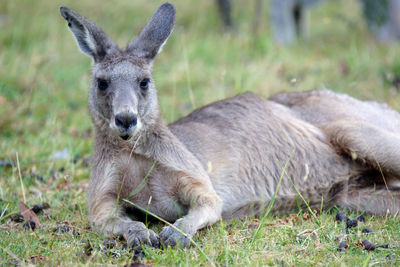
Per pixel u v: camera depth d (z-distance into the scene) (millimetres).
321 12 34281
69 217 11797
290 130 12797
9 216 11617
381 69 21078
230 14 28750
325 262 9219
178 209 11188
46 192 13344
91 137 17094
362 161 12406
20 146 16094
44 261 9266
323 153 12672
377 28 26281
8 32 27469
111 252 9641
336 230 10547
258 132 12617
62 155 15523
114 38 26203
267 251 9570
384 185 12555
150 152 11188
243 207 12062
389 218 11227
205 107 13312
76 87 21062
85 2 31625
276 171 12484
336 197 12258
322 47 25672
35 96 19562
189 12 31516
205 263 9148
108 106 11164
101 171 11180
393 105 17641
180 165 11172
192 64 22828
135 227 10008
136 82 11273
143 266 8992
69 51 24891
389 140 12117
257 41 25109
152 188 11156
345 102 13664
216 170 11852
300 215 11508
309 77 20656
